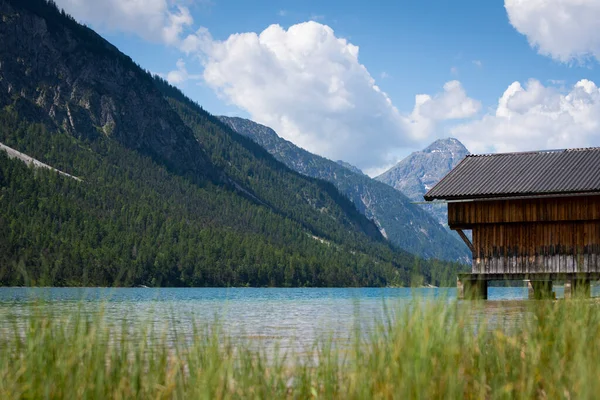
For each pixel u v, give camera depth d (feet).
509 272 102.12
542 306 28.96
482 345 20.36
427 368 15.51
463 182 106.32
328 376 17.71
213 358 17.15
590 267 96.58
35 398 15.51
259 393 16.58
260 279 614.75
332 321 64.13
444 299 17.99
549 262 99.55
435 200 104.94
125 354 19.13
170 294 263.90
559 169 104.58
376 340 19.19
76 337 18.42
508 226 103.19
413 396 14.60
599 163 104.53
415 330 16.80
